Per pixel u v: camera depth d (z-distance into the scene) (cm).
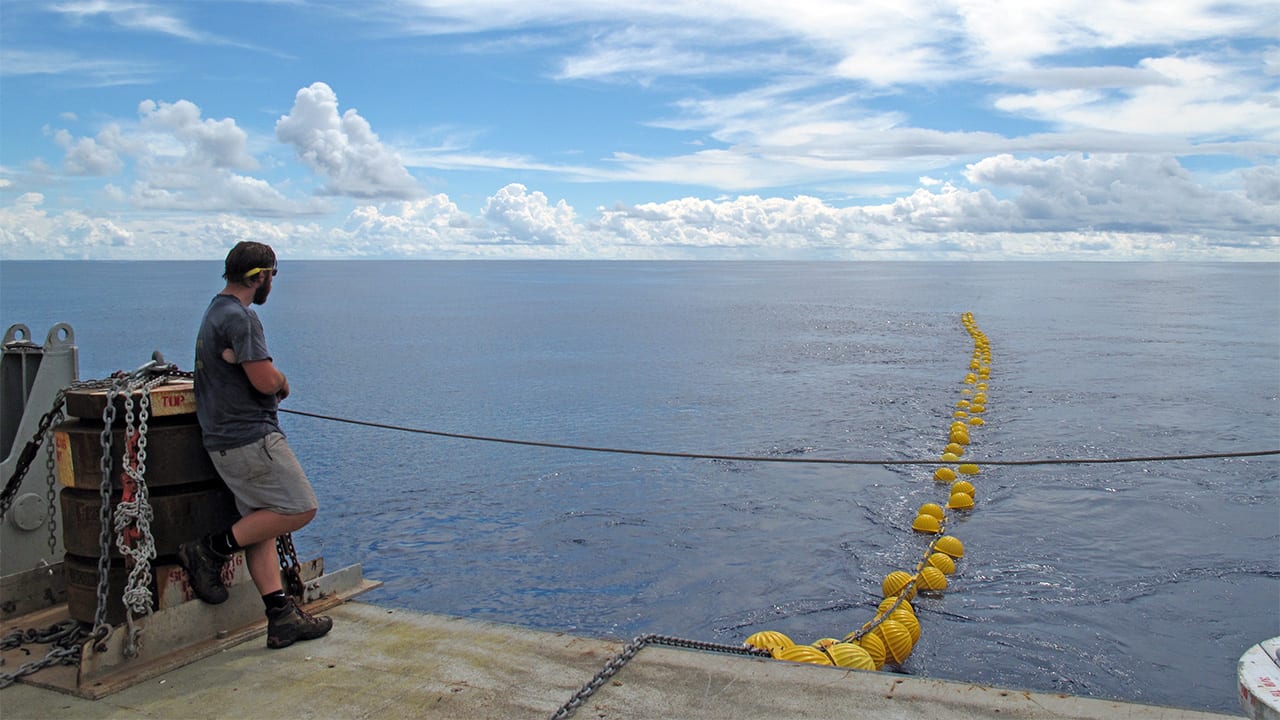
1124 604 805
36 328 4219
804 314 5431
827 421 1769
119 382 415
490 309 6025
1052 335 3819
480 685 375
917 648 717
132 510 396
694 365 2773
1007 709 343
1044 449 1505
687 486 1245
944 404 1972
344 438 1614
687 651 407
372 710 355
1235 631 748
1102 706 343
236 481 411
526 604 821
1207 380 2353
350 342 3628
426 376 2539
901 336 3831
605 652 404
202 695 370
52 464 480
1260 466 1338
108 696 370
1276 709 249
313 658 405
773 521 1078
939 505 1145
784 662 390
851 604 822
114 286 10231
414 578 892
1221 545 973
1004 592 838
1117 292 8650
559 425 1762
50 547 485
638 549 975
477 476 1312
